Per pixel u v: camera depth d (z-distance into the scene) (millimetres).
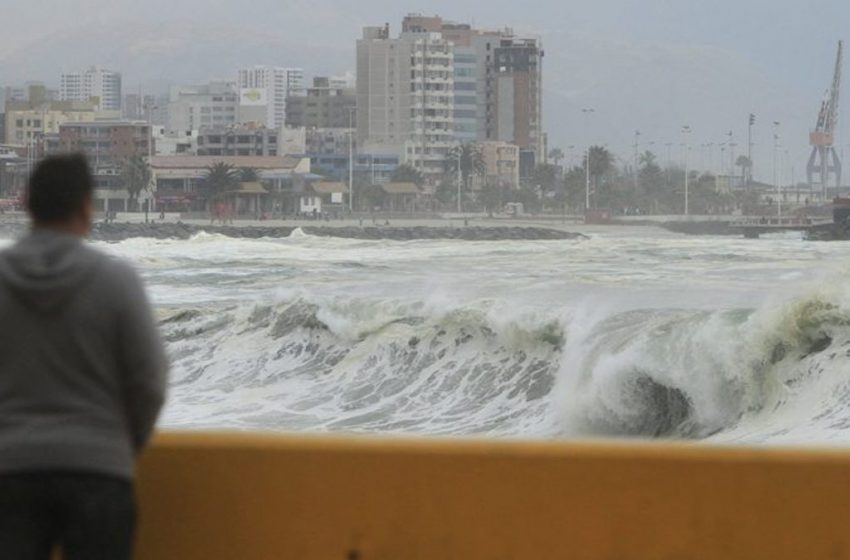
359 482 11438
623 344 47781
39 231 10250
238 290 112250
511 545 11320
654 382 45562
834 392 42406
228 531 11477
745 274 122875
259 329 66938
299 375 60062
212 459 11484
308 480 11469
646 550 11242
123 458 9898
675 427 45250
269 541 11477
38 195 10227
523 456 11336
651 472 11273
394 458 11414
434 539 11375
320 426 49281
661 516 11250
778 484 11195
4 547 9641
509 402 51312
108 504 9727
